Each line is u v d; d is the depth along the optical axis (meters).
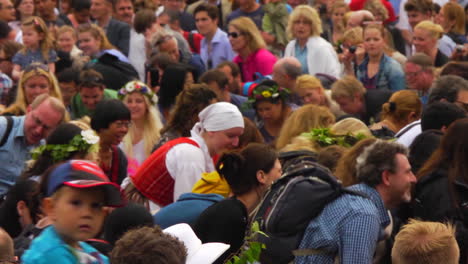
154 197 21.64
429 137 20.34
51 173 12.02
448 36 40.91
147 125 26.88
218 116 21.45
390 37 43.09
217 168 17.80
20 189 18.38
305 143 20.23
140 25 41.62
